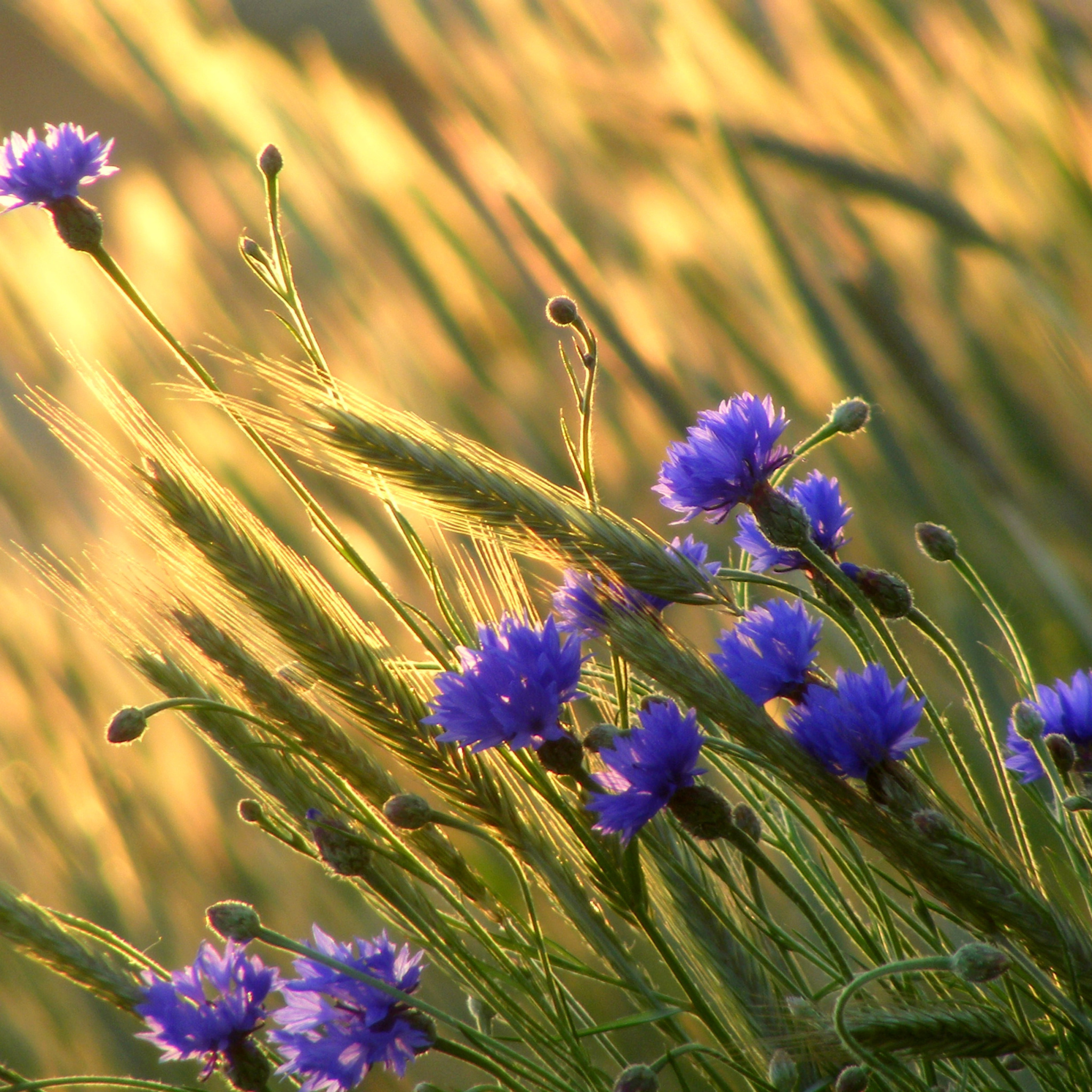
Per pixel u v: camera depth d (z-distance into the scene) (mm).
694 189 2512
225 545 1545
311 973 1546
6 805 2244
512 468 1545
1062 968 1520
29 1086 1541
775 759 1516
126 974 1554
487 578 1591
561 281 2312
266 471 2299
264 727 1542
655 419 2270
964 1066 1578
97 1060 1956
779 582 1565
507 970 1564
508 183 2414
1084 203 2426
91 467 1545
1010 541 2121
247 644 1555
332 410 1527
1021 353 2498
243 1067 1544
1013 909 1515
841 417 1571
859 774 1512
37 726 2279
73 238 1556
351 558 1561
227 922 1521
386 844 1568
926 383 2143
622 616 1525
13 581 2398
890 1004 1551
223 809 2219
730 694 1518
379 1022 1537
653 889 1573
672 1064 1541
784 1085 1539
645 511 2252
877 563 2158
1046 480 2320
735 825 1527
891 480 2162
